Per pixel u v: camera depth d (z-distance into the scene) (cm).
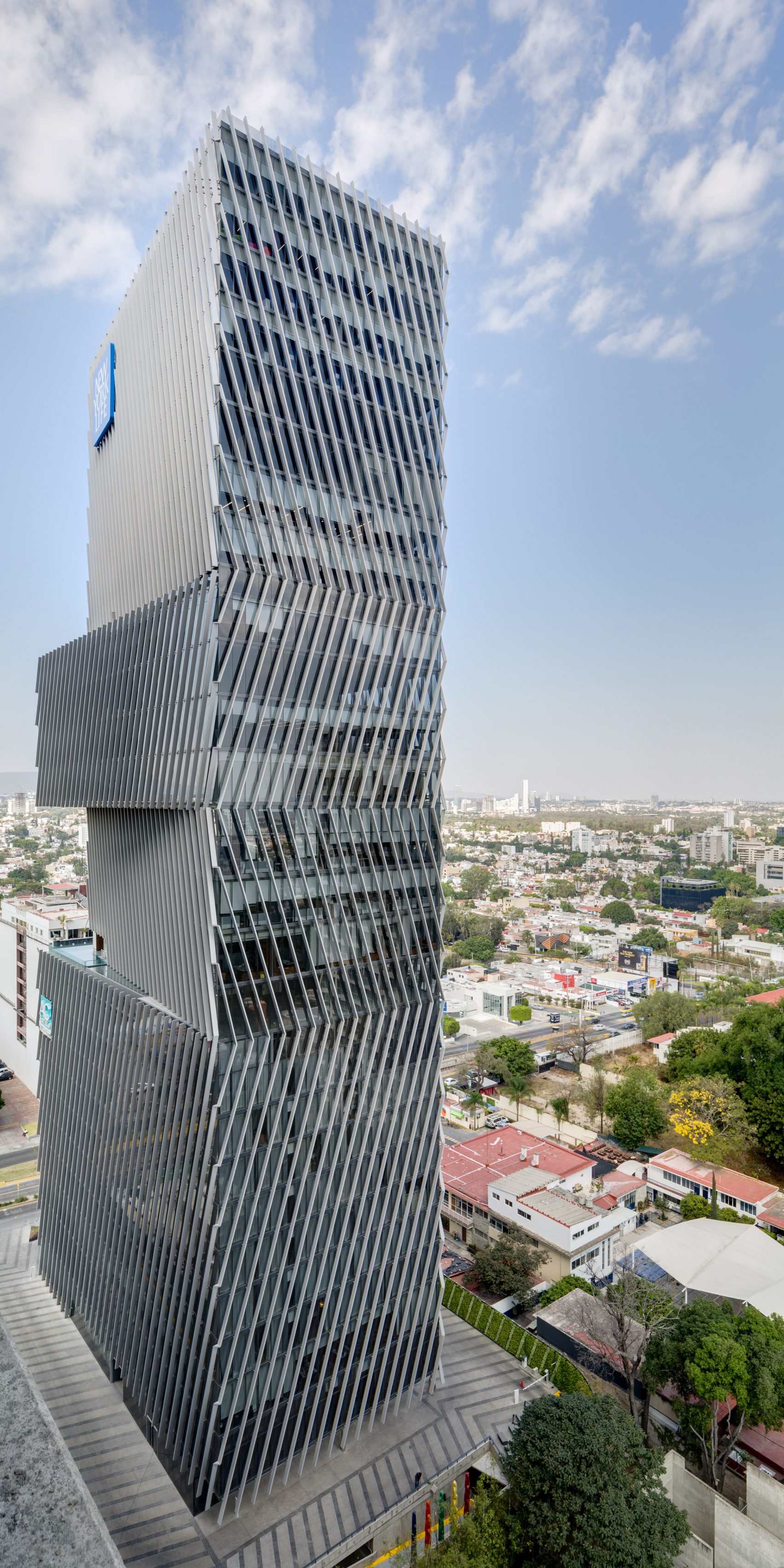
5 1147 11469
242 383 5338
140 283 6556
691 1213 9494
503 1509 4809
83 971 7394
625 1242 9231
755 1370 5512
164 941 5884
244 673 5234
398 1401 6050
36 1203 9775
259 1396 5159
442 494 6644
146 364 6425
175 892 5656
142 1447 5706
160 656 5856
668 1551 4334
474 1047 17100
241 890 5203
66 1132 7481
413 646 6344
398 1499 5225
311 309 5797
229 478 5222
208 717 5075
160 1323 5538
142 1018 5956
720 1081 11388
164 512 6053
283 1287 5281
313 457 5709
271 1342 5209
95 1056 6838
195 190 5525
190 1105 5200
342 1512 5106
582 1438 4694
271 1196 5209
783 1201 9556
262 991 5241
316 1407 5469
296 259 5728
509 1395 6297
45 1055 8219
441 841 6531
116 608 7250
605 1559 4194
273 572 5372
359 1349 5806
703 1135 10775
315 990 5541
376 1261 5903
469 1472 5669
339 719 5809
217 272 5225
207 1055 5028
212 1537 4919
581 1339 6738
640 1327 6444
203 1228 4991
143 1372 5775
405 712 6281
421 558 6456
